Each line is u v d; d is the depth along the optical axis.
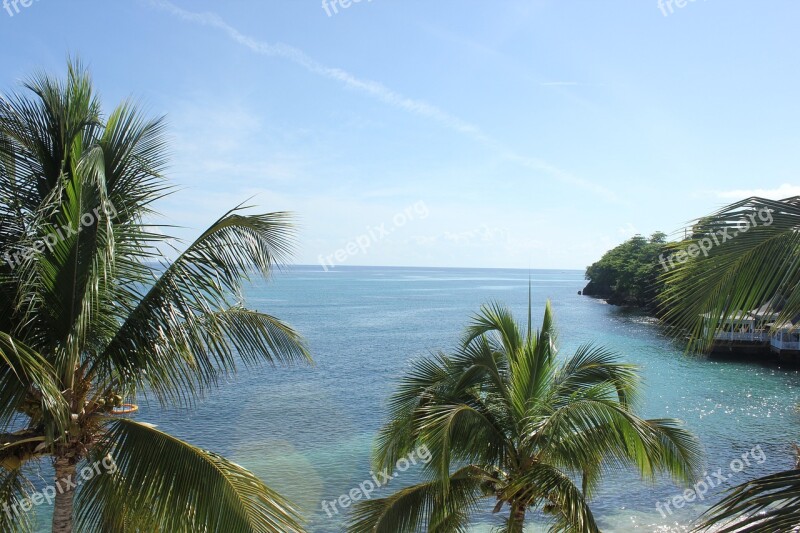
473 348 9.58
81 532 6.36
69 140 6.27
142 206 6.71
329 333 67.56
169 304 6.04
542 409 8.24
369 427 29.64
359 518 8.65
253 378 41.25
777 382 41.75
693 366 47.75
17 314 5.90
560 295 150.62
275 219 6.29
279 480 22.70
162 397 6.89
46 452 6.02
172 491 5.81
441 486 8.31
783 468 24.45
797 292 3.62
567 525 8.21
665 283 4.16
